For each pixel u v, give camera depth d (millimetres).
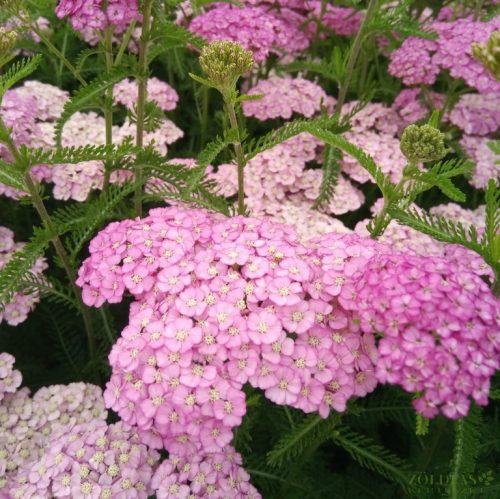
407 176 182
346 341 167
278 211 269
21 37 300
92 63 343
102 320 243
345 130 263
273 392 157
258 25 299
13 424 196
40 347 272
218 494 172
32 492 168
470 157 307
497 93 304
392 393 230
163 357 158
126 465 174
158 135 294
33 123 259
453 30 300
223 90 180
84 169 263
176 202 249
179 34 207
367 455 187
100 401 205
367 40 337
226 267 178
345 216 311
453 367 142
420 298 147
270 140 203
